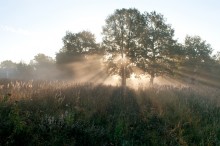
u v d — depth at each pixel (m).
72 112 9.88
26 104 10.03
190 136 9.36
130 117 10.62
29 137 7.51
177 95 14.89
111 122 9.85
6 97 9.76
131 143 8.52
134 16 50.12
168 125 10.12
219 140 9.30
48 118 8.72
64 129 8.29
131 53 48.16
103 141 8.39
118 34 50.06
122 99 13.19
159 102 12.92
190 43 67.62
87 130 8.59
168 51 50.06
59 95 12.03
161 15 51.44
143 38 49.47
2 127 7.62
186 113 11.35
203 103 13.51
